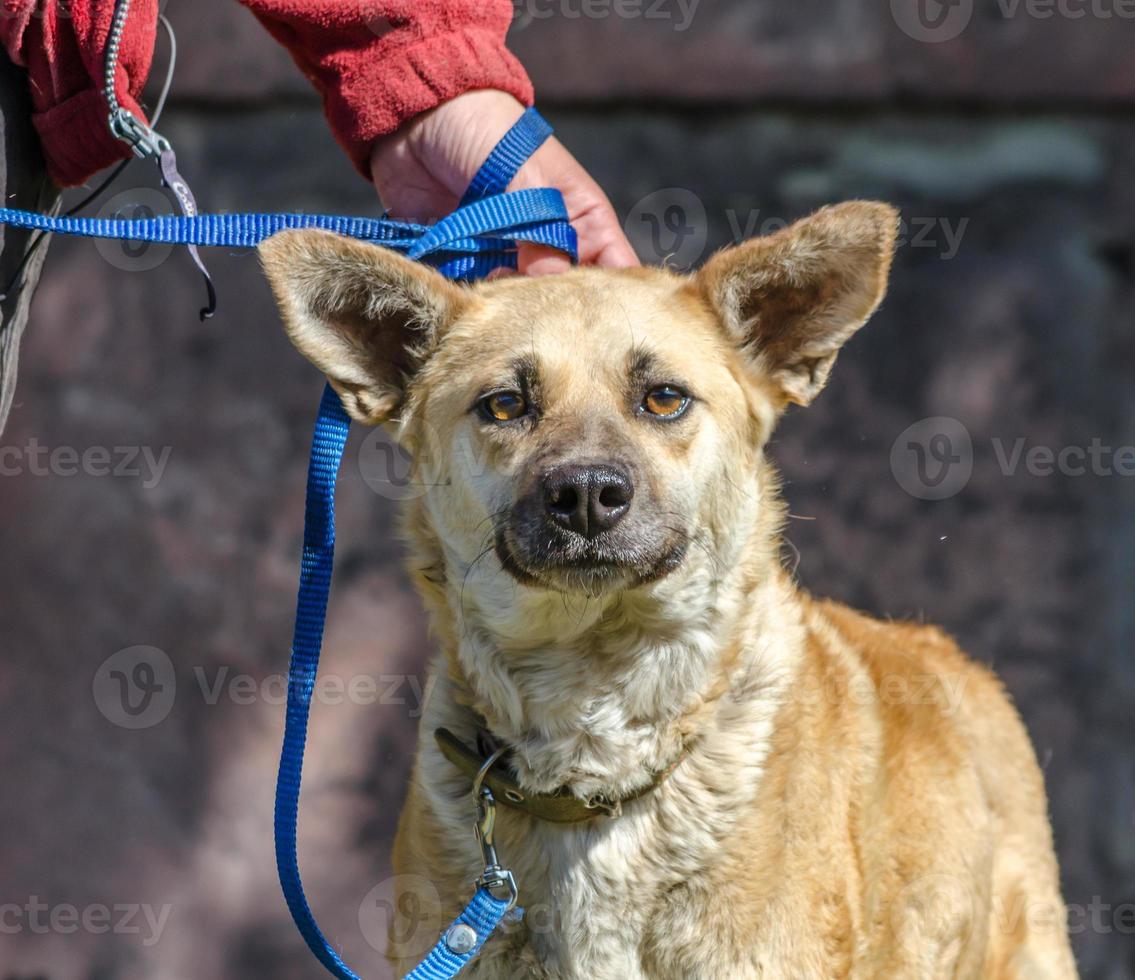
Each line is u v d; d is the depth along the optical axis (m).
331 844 9.40
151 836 9.44
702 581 4.72
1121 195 9.23
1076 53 9.10
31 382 9.66
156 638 9.52
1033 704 9.21
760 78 9.26
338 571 9.50
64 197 9.20
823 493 9.27
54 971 9.32
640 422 4.71
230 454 9.65
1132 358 9.23
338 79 5.45
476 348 4.86
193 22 9.46
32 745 9.46
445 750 4.76
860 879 4.86
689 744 4.65
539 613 4.60
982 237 9.33
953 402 9.26
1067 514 9.23
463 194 5.49
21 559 9.56
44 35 4.48
